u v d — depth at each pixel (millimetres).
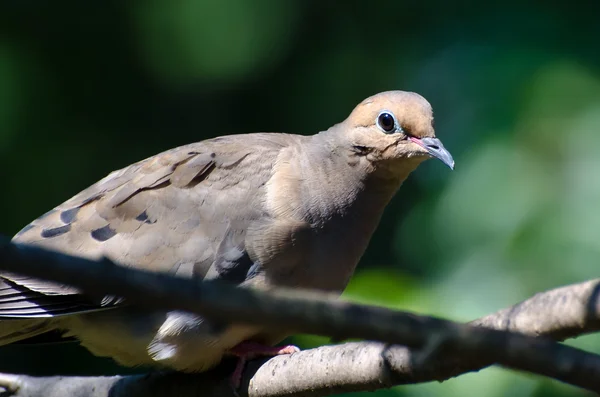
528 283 11109
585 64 12797
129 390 8844
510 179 12109
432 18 14773
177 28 15516
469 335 4012
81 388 8914
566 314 5027
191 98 15500
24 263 3645
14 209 14172
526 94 12633
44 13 14930
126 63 15234
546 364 3986
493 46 13336
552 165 12086
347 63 15500
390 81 15211
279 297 3906
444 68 14094
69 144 14680
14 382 9055
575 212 11562
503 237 11727
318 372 6914
